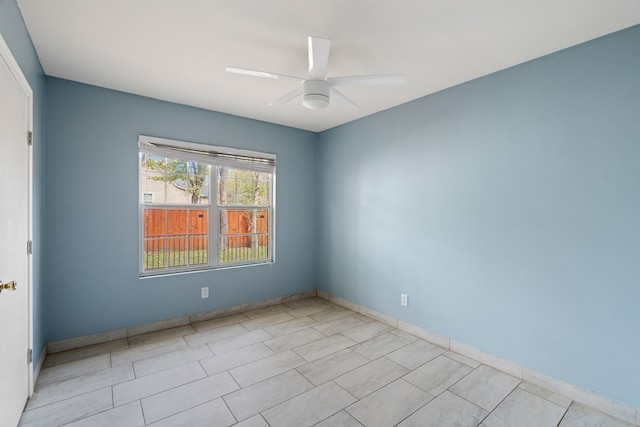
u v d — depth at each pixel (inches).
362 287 147.6
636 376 73.9
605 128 78.2
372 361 102.3
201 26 75.8
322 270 172.9
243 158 147.7
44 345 101.1
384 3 66.8
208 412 75.9
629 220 74.8
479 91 103.2
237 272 147.6
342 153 158.4
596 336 79.8
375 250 140.8
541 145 89.2
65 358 101.6
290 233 165.8
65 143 106.6
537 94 90.0
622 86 75.6
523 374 92.8
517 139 94.0
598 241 79.4
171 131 127.6
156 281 125.7
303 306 158.1
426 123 119.3
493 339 100.0
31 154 80.0
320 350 109.7
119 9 69.2
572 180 83.5
